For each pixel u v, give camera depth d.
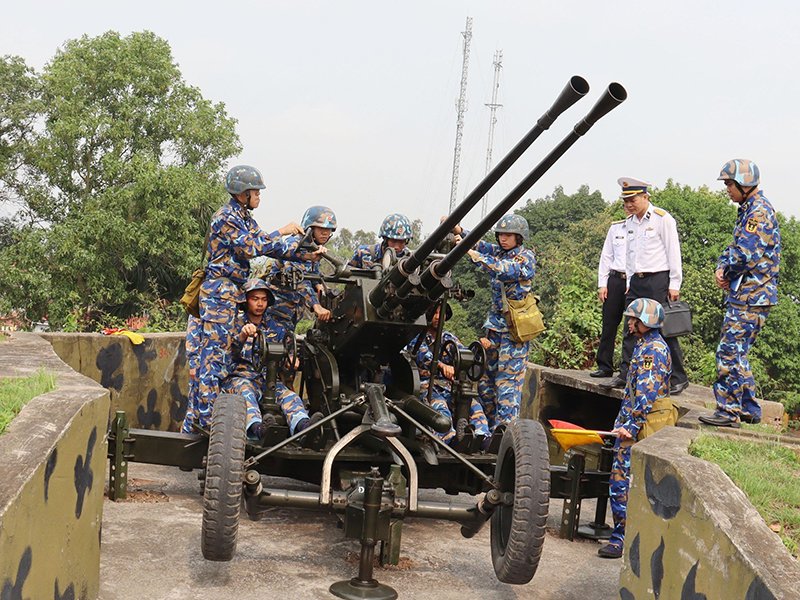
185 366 8.94
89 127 28.97
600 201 53.75
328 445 5.31
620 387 7.53
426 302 5.22
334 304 5.78
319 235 6.49
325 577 4.83
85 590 3.85
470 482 5.73
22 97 32.69
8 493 2.82
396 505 4.55
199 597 4.36
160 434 6.15
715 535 3.14
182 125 30.94
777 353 37.53
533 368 9.05
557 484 6.33
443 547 5.72
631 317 5.67
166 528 5.55
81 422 3.63
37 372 4.52
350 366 5.94
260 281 6.05
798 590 2.65
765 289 5.75
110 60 30.19
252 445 5.32
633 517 4.08
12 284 26.22
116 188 28.39
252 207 6.30
